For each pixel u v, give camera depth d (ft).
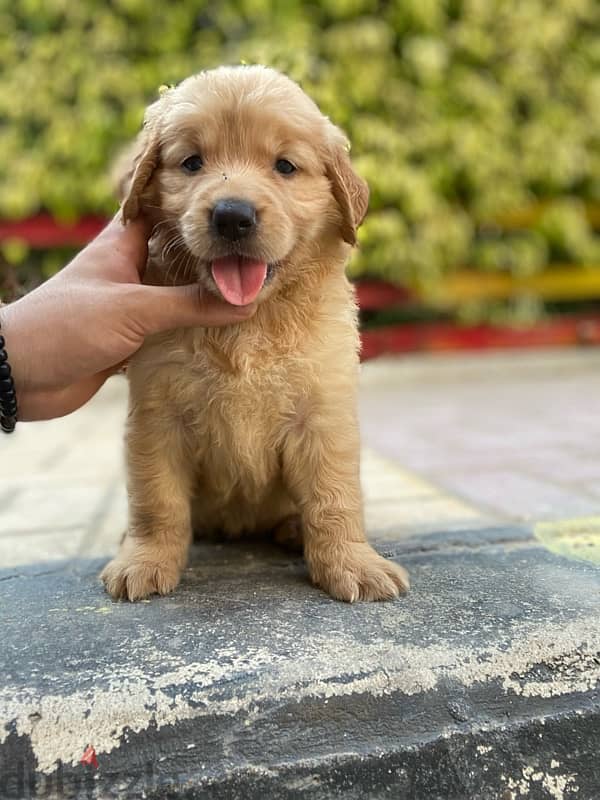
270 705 0.89
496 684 0.95
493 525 1.51
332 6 3.94
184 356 1.17
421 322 5.06
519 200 4.53
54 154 3.92
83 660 0.94
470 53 4.34
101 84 3.86
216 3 4.06
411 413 3.34
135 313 1.05
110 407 4.14
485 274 4.82
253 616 1.06
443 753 0.92
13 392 1.04
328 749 0.90
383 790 0.90
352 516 1.19
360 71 3.91
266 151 1.20
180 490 1.23
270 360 1.17
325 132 1.27
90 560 1.38
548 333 5.18
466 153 4.25
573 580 1.19
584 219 4.91
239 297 1.07
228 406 1.18
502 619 1.04
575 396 3.71
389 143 3.89
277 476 1.28
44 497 1.99
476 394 3.91
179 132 1.20
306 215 1.21
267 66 1.50
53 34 3.95
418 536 1.44
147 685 0.88
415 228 4.21
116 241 1.17
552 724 0.95
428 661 0.95
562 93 4.64
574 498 1.77
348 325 1.24
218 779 0.86
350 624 1.03
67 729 0.85
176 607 1.10
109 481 2.20
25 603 1.13
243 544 1.47
